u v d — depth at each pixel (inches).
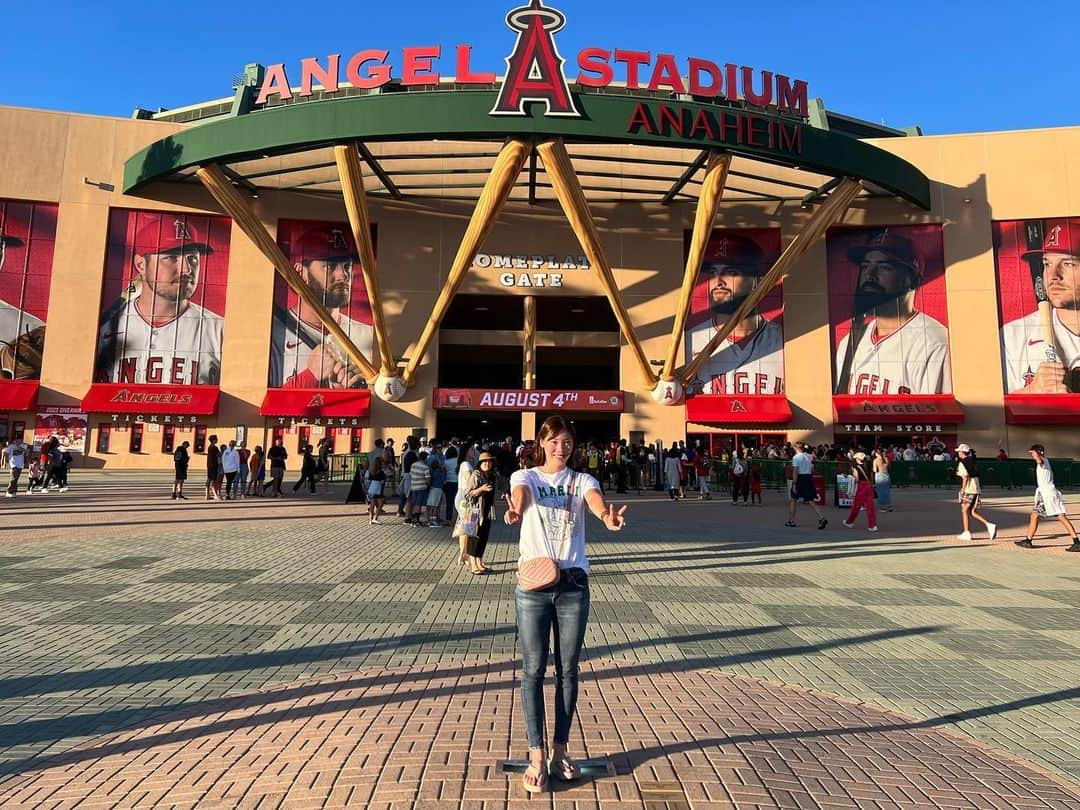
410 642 220.7
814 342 1300.4
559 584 117.9
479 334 1328.7
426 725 144.0
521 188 1294.3
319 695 166.7
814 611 277.6
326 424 1235.2
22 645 213.3
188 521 545.6
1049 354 1251.2
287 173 1199.6
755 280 1330.0
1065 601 302.2
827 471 887.1
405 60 959.6
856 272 1316.4
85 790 116.3
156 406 1187.3
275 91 997.2
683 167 1194.6
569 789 113.6
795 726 150.3
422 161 1184.8
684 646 222.7
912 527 573.0
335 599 285.4
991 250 1284.4
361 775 118.7
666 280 1334.9
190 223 1259.8
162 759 128.9
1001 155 1310.3
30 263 1211.2
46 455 781.3
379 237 1305.4
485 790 112.8
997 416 1239.5
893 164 1095.6
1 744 138.0
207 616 254.2
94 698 166.7
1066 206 1275.8
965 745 144.9
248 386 1236.5
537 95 877.2
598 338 1323.8
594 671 191.9
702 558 406.6
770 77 1019.3
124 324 1222.9
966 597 308.7
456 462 555.2
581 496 123.0
